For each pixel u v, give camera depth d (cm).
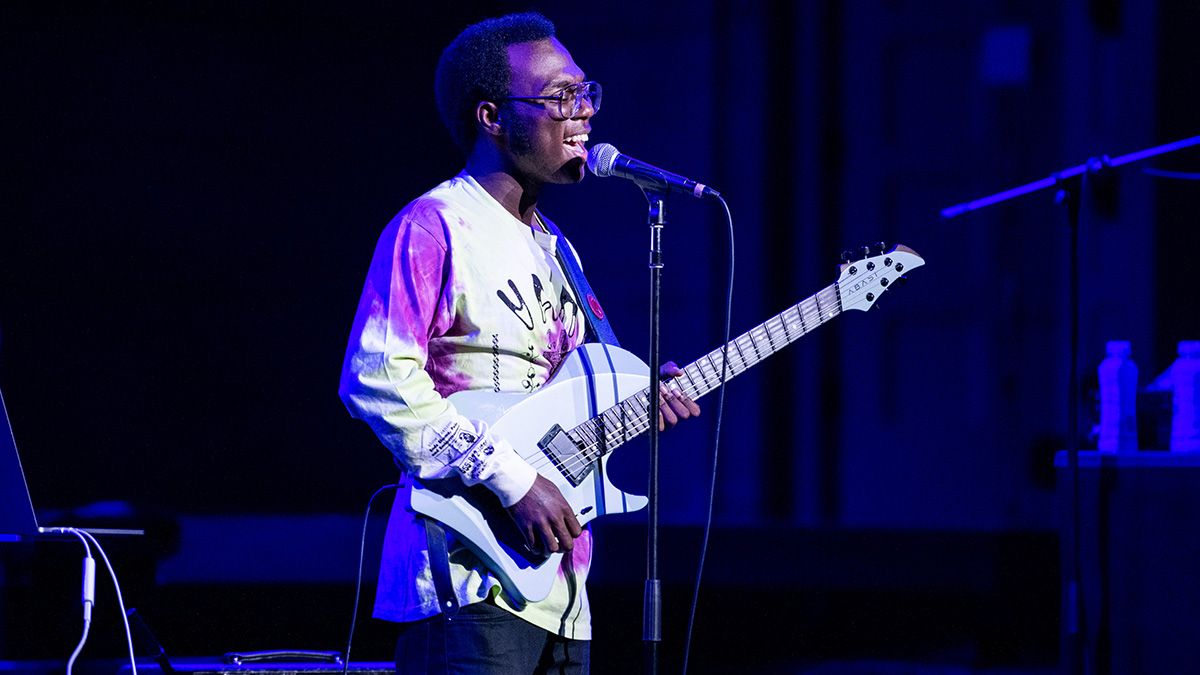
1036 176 1548
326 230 1478
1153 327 1436
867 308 695
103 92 1416
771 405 1656
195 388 1441
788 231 1659
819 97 1653
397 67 1487
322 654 799
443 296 605
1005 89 1565
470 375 612
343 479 1455
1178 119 1441
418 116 1491
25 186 1403
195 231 1446
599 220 1697
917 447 1606
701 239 1675
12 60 1391
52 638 905
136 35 1420
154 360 1434
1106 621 854
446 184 643
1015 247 1562
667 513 1670
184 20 1431
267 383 1457
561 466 621
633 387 645
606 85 1720
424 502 595
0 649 888
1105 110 1488
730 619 1221
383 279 596
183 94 1438
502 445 588
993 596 1218
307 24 1462
